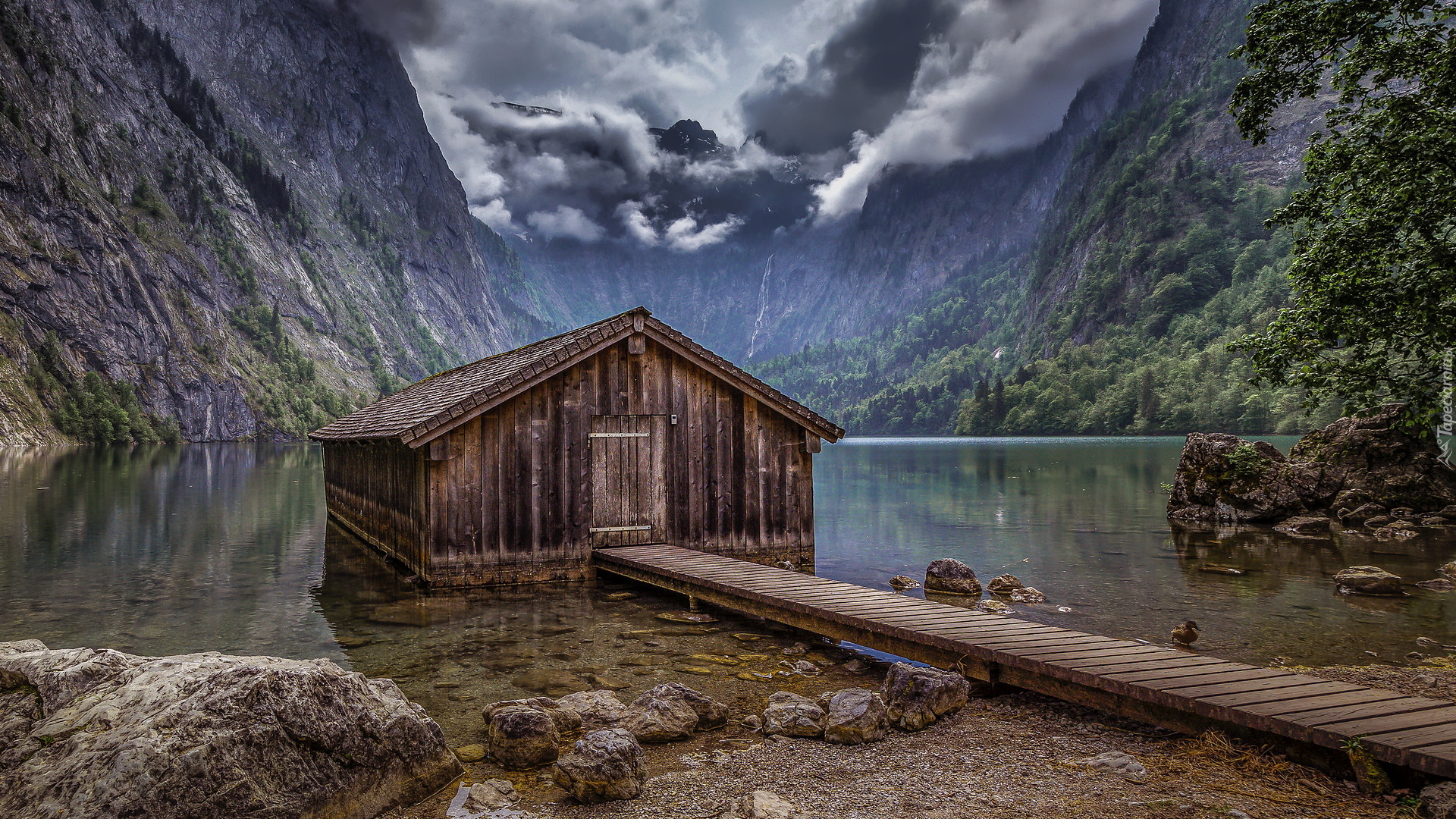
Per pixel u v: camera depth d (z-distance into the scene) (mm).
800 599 11016
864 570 17781
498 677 9320
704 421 16812
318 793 5211
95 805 4488
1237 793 5582
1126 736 6898
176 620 12469
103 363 152250
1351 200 12852
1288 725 6035
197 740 4816
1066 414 186000
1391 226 12039
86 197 170500
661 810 5594
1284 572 16797
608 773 5738
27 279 144500
